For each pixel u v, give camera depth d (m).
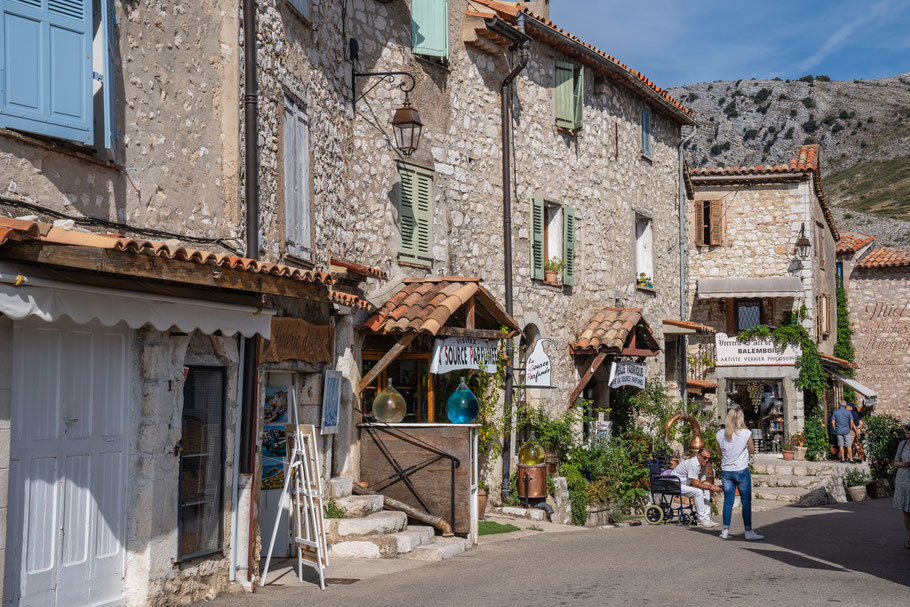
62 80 6.86
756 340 27.42
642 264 22.00
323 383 10.60
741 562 10.41
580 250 18.33
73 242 5.96
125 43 7.73
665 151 23.16
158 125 8.07
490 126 15.57
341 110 12.12
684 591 8.43
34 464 6.52
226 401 8.50
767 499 22.03
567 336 17.69
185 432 7.96
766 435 28.30
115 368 7.32
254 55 9.08
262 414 9.20
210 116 8.77
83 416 6.98
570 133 18.06
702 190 28.45
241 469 8.62
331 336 10.82
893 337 34.06
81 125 6.97
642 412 20.50
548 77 17.39
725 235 28.22
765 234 27.97
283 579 8.97
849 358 33.78
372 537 10.24
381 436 11.60
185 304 7.09
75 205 7.09
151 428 7.43
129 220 7.66
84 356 7.02
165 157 8.13
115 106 7.57
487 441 14.26
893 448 26.22
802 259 27.53
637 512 17.86
